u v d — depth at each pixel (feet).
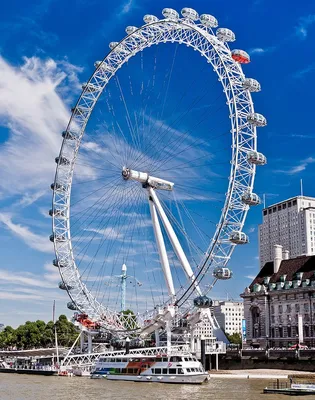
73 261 495.41
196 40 435.53
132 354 474.08
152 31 458.50
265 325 630.74
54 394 343.26
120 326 504.02
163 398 313.53
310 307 585.63
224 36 432.25
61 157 499.51
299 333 569.64
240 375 473.67
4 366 609.01
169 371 418.92
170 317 453.17
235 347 648.38
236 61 422.41
